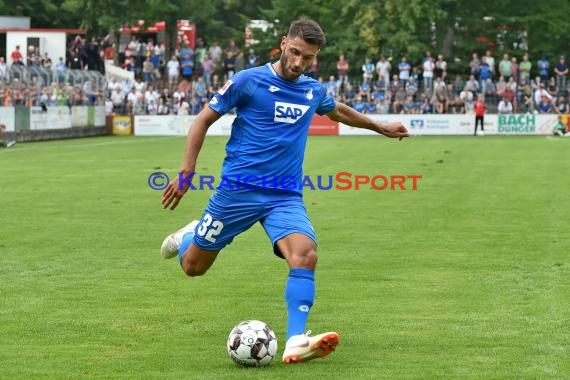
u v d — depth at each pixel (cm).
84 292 2148
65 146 8019
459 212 3531
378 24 12531
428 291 2152
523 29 12725
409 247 2756
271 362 1571
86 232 3053
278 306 2006
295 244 1570
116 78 11200
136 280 2283
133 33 13012
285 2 12794
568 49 12888
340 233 3025
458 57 12738
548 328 1802
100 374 1510
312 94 1647
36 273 2367
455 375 1497
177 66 11512
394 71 12369
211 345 1692
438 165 5700
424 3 12081
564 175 5034
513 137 9738
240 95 1612
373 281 2270
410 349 1659
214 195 1652
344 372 1513
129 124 10794
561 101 10900
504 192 4216
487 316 1905
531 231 3059
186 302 2045
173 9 12706
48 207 3694
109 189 4369
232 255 2639
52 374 1511
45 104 9250
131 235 2992
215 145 8012
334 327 1823
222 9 14588
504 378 1480
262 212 1630
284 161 1627
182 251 1716
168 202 1591
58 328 1819
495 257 2589
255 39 12888
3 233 3025
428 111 10825
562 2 12725
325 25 12888
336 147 7669
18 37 11619
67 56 11612
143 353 1638
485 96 10944
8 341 1722
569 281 2255
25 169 5491
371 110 10894
